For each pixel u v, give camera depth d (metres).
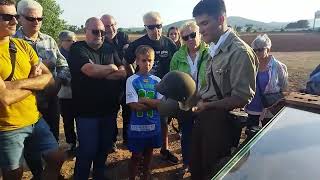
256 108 2.06
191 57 2.06
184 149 1.97
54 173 1.59
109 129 1.88
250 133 1.10
